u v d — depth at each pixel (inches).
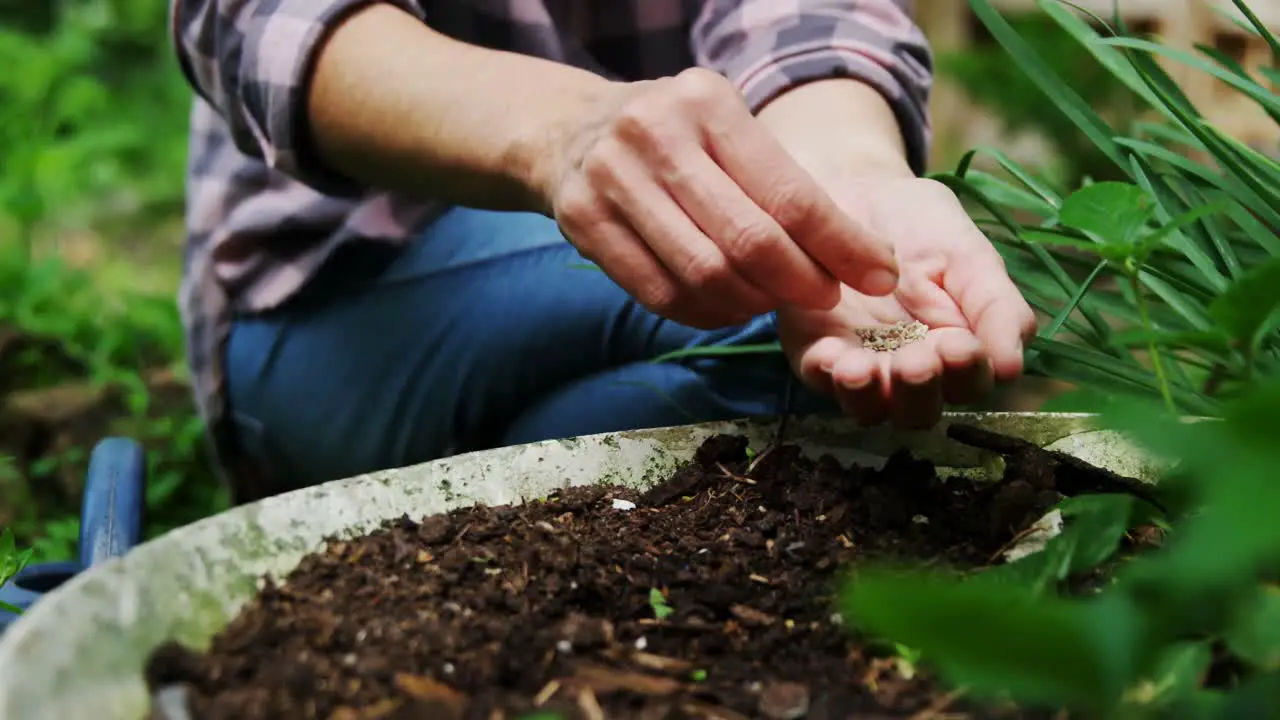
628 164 32.3
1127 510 29.1
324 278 46.3
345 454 47.8
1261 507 21.2
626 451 34.5
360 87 36.3
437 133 35.3
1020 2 94.0
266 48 37.2
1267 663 26.4
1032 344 35.7
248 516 30.6
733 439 34.4
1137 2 76.3
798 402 41.2
